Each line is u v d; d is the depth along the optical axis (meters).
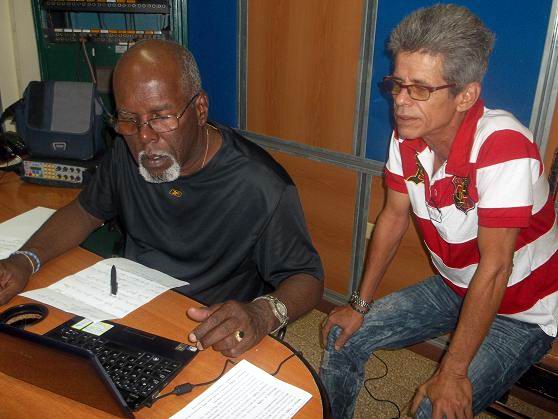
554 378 1.56
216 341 1.07
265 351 1.11
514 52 1.91
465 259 1.45
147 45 1.26
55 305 1.22
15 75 3.05
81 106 2.00
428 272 2.36
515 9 1.87
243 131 2.82
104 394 0.89
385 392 2.21
